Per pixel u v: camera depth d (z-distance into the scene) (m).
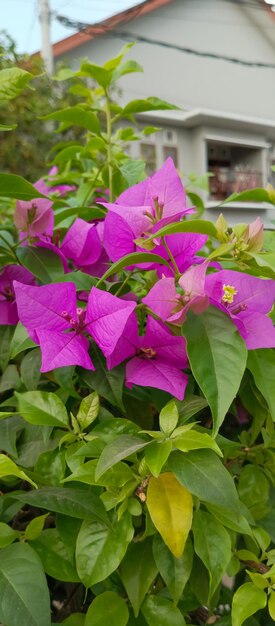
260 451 0.53
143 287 0.62
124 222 0.52
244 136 6.66
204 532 0.44
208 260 0.46
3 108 3.51
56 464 0.47
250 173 6.74
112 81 0.79
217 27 6.55
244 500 0.51
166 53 6.14
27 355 0.54
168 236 0.51
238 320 0.46
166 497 0.42
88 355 0.48
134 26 5.93
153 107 0.77
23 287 0.48
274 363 0.49
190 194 0.95
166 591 0.48
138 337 0.50
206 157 6.38
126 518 0.44
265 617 0.54
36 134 3.70
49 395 0.48
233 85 6.73
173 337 0.48
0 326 0.60
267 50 7.02
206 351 0.44
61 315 0.48
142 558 0.46
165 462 0.42
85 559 0.43
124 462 0.47
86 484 0.47
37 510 0.55
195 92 6.40
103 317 0.47
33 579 0.40
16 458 0.51
